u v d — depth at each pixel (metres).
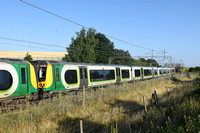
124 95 15.44
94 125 8.09
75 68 16.03
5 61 10.77
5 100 10.51
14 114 8.29
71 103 11.09
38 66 13.30
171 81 29.67
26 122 7.91
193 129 5.70
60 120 8.92
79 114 9.75
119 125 7.63
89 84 17.59
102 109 11.25
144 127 7.16
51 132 7.34
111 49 54.00
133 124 7.85
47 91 13.32
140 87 19.14
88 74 17.56
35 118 8.45
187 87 17.09
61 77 14.38
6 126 7.13
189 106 8.81
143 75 30.55
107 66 21.00
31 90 12.02
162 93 16.30
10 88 10.64
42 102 10.34
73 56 40.59
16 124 7.52
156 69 37.75
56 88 13.88
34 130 7.30
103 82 19.73
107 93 14.65
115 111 10.41
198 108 8.50
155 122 7.66
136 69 28.25
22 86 11.31
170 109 9.70
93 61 41.62
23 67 11.58
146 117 8.52
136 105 11.95
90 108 11.12
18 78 11.13
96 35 53.91
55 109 9.93
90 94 13.05
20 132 6.95
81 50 40.97
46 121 8.55
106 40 53.22
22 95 11.39
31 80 12.05
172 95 14.30
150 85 21.44
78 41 42.25
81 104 11.44
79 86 16.23
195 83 18.70
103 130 7.20
